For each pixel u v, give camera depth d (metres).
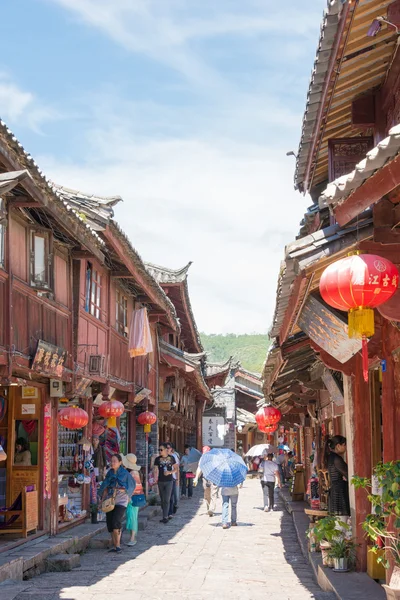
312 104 8.66
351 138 9.72
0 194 8.37
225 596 9.53
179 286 27.08
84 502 15.88
